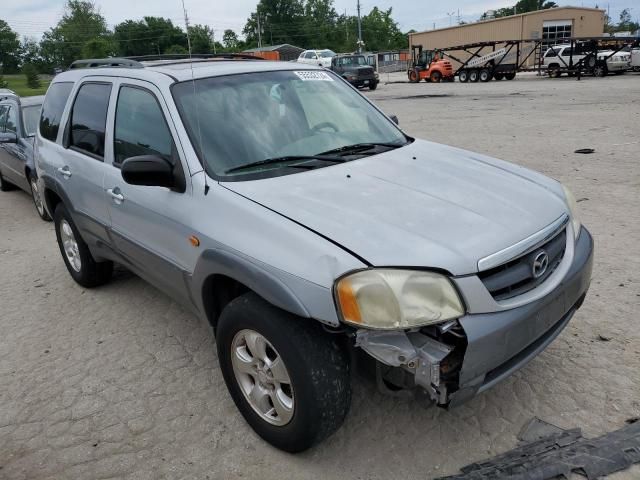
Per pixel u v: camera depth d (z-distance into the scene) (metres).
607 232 5.58
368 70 32.53
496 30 45.00
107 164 3.93
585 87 23.55
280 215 2.66
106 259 4.55
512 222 2.69
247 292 2.89
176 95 3.37
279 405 2.73
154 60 4.32
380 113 4.22
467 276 2.39
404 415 3.08
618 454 2.67
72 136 4.54
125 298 4.85
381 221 2.58
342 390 2.55
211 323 3.15
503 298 2.50
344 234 2.48
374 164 3.29
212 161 3.11
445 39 47.50
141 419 3.23
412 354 2.35
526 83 29.12
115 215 3.83
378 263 2.34
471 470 2.65
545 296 2.63
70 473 2.85
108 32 93.88
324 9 95.94
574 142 10.62
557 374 3.35
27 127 8.45
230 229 2.78
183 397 3.40
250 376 2.93
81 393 3.51
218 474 2.77
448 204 2.79
